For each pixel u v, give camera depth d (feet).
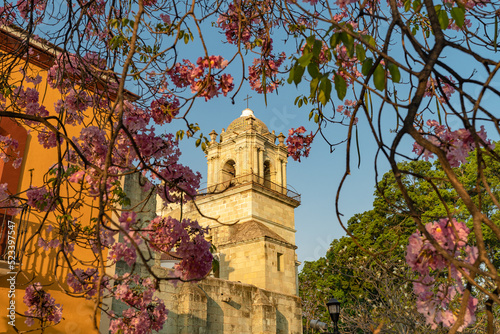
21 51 21.03
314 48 8.39
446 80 8.16
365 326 46.03
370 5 14.55
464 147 9.18
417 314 38.37
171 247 15.15
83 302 34.60
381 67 7.78
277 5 15.16
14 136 34.68
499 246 76.18
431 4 7.99
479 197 7.02
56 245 23.43
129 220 12.31
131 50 10.11
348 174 8.21
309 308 112.57
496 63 7.19
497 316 35.58
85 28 18.35
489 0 11.01
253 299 70.90
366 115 8.04
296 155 24.07
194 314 55.47
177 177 16.79
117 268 37.19
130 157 16.46
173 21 16.69
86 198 35.37
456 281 8.04
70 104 20.48
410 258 8.17
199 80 14.55
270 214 106.11
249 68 19.26
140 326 21.83
